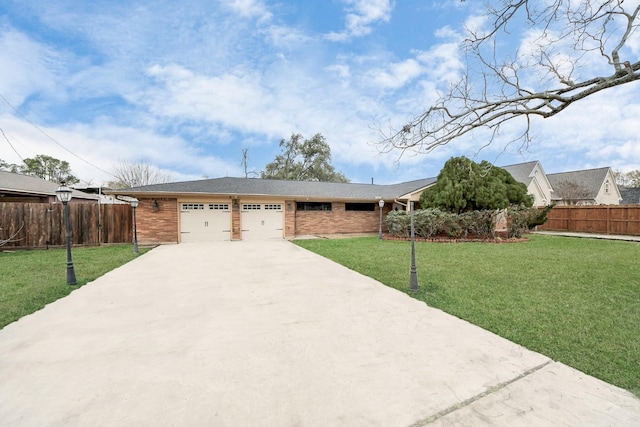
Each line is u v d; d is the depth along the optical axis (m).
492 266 7.06
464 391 2.32
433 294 4.88
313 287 5.38
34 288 5.27
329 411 2.08
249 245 11.55
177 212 12.80
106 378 2.48
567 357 2.85
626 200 28.70
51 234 10.94
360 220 16.81
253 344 3.12
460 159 13.48
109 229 11.84
